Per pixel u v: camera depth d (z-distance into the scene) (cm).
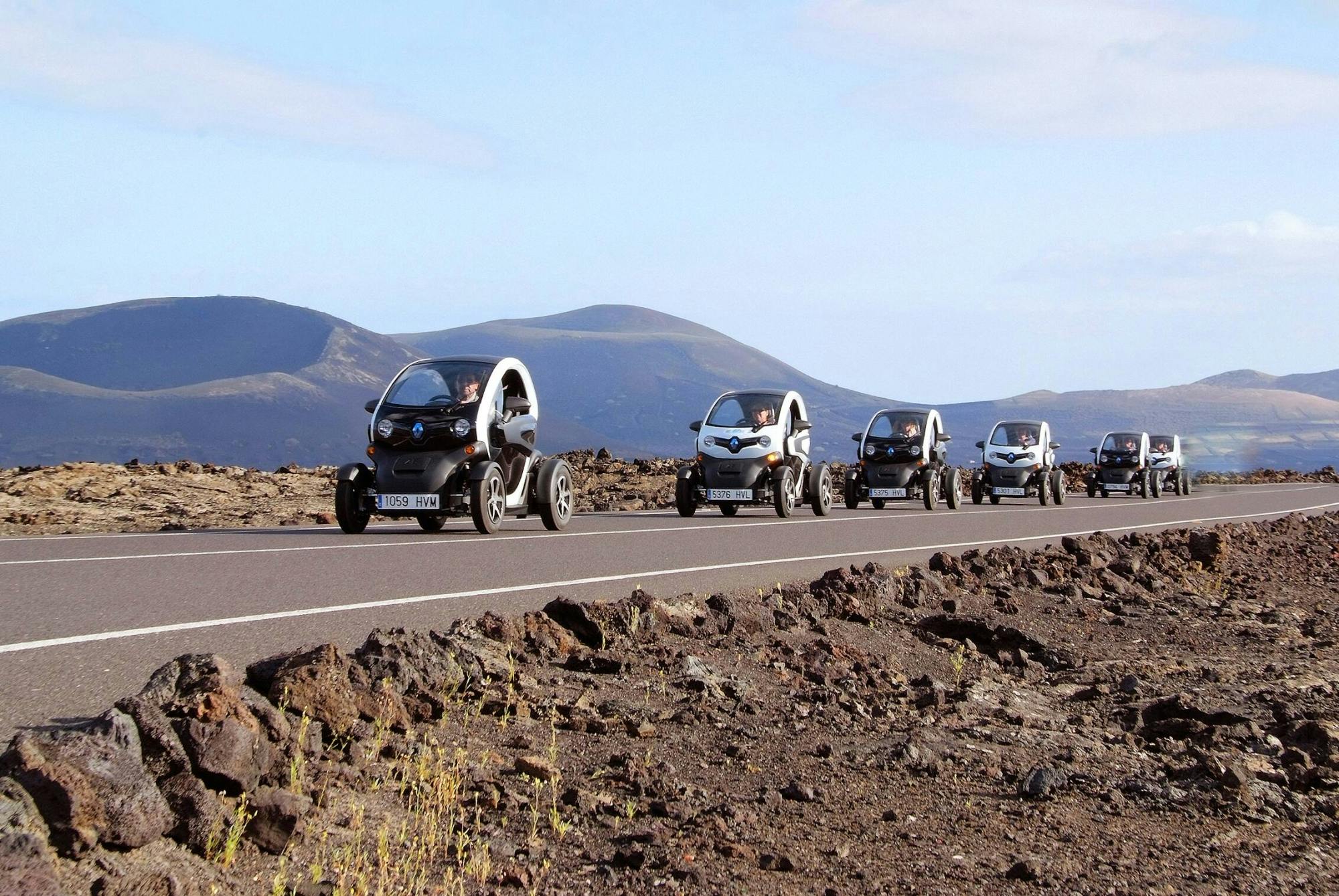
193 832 468
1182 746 845
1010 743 821
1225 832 643
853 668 1004
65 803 433
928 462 3272
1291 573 2100
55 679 696
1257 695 1025
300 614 964
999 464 3862
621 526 2130
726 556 1580
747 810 614
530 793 600
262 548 1520
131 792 456
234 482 2802
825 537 2008
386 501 1853
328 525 2197
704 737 754
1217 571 1977
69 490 2433
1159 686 1066
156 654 781
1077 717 922
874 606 1242
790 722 811
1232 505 4178
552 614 939
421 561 1402
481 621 880
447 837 530
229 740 502
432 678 730
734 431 2577
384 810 545
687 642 983
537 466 2036
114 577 1173
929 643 1170
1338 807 689
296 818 495
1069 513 3197
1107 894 538
